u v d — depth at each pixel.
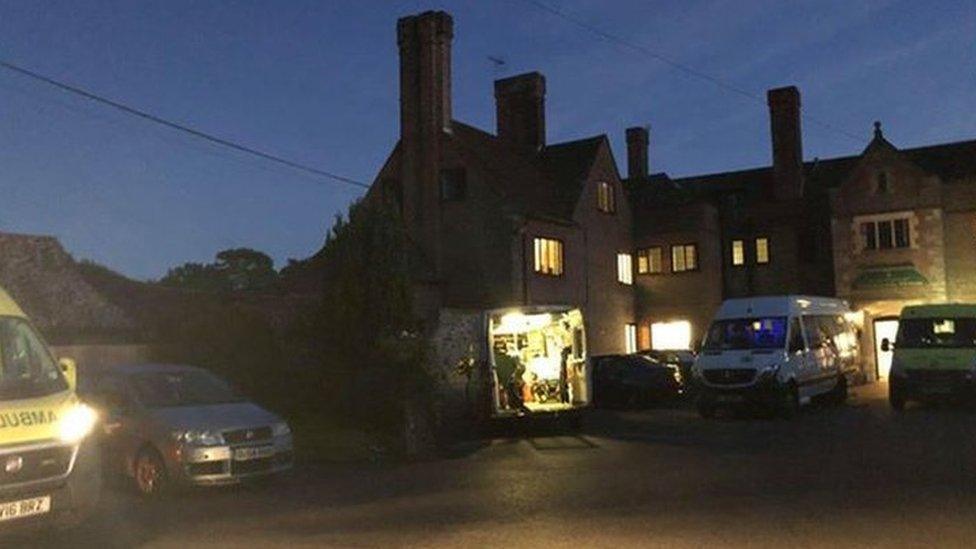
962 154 38.62
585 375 22.17
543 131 40.28
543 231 33.47
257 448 13.70
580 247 35.84
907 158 36.44
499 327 22.41
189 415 13.63
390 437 18.70
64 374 9.95
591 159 37.78
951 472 13.40
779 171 41.16
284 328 23.61
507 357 22.12
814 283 39.91
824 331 25.91
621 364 28.38
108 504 12.64
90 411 9.93
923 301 35.72
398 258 22.16
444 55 34.28
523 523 10.45
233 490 13.82
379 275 21.61
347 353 21.20
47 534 9.69
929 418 21.61
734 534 9.58
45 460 8.87
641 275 40.88
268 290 30.83
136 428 13.60
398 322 21.59
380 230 22.00
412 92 34.28
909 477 13.03
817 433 19.23
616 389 28.02
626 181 47.22
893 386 24.02
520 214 32.06
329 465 16.50
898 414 22.95
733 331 24.25
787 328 23.64
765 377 22.80
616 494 12.27
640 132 47.88
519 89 40.44
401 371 20.58
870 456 15.38
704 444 17.94
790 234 40.53
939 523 9.89
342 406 20.72
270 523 10.91
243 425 13.69
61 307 21.73
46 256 23.50
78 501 9.23
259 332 22.02
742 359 23.17
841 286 37.22
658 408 28.25
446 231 33.12
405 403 18.81
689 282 39.78
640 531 9.84
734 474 13.77
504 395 21.78
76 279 23.20
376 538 9.85
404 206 34.09
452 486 13.56
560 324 22.44
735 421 22.78
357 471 15.74
